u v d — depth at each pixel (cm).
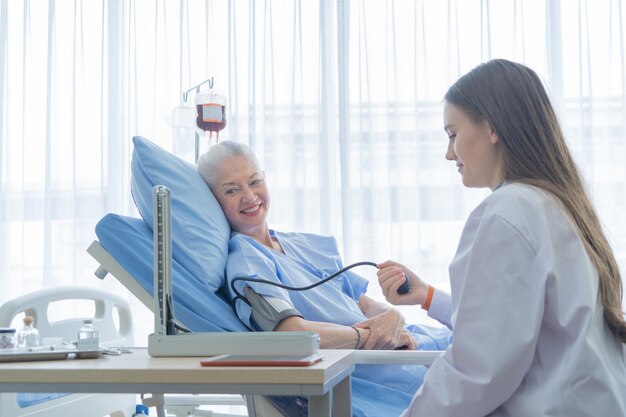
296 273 205
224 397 225
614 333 123
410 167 322
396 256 317
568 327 117
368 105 321
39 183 344
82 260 336
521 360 113
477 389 114
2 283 340
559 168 132
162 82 338
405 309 312
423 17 322
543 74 319
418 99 321
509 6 321
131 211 337
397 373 187
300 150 326
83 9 346
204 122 264
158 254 135
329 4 330
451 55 322
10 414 171
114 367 115
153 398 175
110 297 214
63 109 345
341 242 322
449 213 318
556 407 112
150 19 344
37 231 343
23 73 345
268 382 109
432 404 118
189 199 195
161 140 338
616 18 318
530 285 117
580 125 315
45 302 192
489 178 139
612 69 317
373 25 326
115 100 342
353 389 178
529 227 120
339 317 201
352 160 324
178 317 174
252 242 201
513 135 133
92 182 340
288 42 331
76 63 344
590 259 123
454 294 126
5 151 344
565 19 320
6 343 134
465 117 138
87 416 197
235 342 128
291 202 326
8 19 349
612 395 113
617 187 313
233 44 332
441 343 213
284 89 331
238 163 209
